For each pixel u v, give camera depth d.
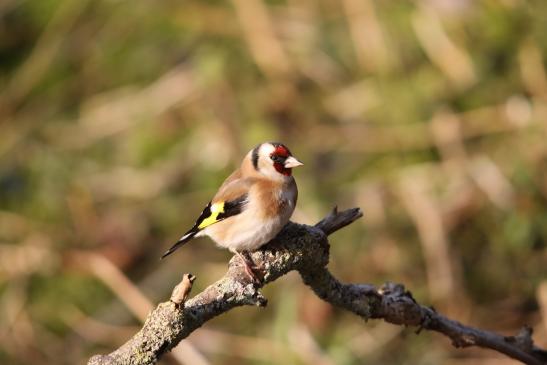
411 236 14.04
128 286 14.08
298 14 16.48
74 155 16.17
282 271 7.61
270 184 8.98
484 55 15.28
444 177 14.40
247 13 16.50
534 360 8.28
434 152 14.74
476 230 14.05
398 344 12.98
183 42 16.78
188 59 16.61
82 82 16.94
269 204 8.92
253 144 15.11
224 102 15.64
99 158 16.06
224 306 6.89
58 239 15.09
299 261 7.62
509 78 15.07
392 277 13.79
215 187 15.03
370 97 15.40
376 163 14.80
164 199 15.16
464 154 14.53
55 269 14.73
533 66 15.00
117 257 14.66
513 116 14.66
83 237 15.17
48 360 14.04
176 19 17.02
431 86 15.17
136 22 17.23
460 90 15.08
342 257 13.98
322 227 7.87
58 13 17.41
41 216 15.70
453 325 8.13
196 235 9.31
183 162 15.42
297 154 14.95
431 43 15.55
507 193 14.06
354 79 15.73
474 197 14.12
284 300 13.31
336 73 15.80
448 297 13.50
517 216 13.91
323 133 15.22
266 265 7.55
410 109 15.01
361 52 15.83
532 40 15.19
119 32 17.23
